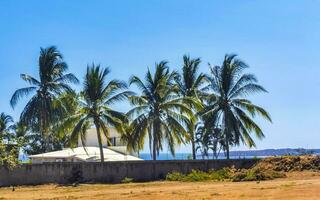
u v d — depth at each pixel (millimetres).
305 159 39531
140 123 50250
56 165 42750
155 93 51312
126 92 49781
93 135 62375
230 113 55094
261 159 42500
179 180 39094
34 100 58406
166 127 51125
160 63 52062
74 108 52469
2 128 74500
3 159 40031
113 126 48406
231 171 39375
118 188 34125
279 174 36281
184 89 59938
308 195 20953
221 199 21734
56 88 58719
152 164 42438
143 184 36812
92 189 34594
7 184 42156
